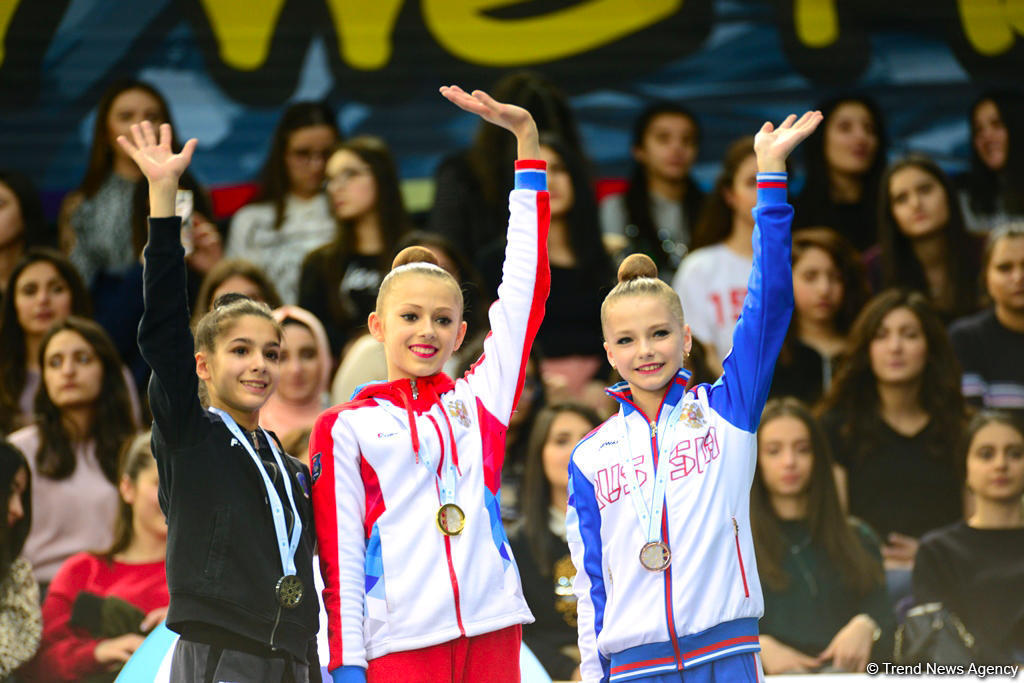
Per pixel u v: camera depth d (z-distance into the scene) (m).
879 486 22.70
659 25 27.25
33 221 25.22
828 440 22.55
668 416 13.61
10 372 23.22
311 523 13.27
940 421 22.86
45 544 21.11
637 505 13.31
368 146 24.20
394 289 13.27
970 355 24.11
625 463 13.53
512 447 22.33
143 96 25.36
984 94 26.78
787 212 13.45
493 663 12.57
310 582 13.01
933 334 23.11
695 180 26.56
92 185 25.16
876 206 25.53
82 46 26.48
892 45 27.09
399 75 27.02
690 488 13.23
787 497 21.17
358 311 23.84
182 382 12.61
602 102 27.08
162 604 20.22
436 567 12.52
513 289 13.74
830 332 24.00
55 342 21.70
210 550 12.57
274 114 26.70
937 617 21.22
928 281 24.94
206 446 12.80
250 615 12.48
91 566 20.44
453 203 24.77
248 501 12.84
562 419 20.64
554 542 20.33
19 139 26.12
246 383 13.23
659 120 25.84
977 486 22.20
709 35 27.17
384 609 12.44
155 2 26.69
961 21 27.09
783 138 13.59
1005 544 21.81
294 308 22.58
